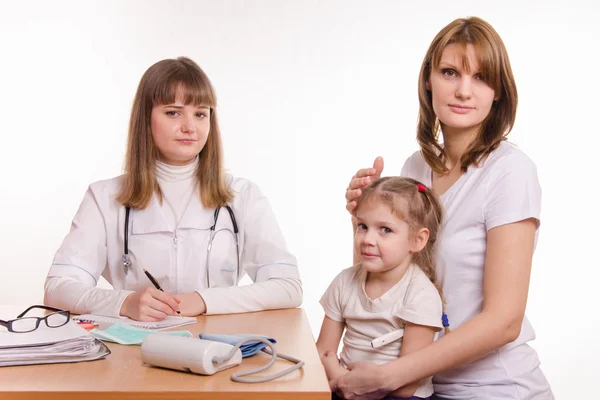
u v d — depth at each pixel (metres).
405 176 1.77
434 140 1.67
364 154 4.03
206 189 1.82
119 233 1.81
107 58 4.05
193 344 1.13
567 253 3.94
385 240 1.52
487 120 1.59
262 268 1.80
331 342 1.64
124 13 4.05
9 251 4.07
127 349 1.28
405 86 4.02
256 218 1.86
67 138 4.08
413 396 1.47
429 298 1.50
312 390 1.06
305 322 1.54
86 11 4.05
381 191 1.55
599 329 3.89
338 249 4.03
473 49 1.51
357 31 4.01
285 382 1.10
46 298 1.67
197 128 1.73
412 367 1.38
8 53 4.05
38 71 4.06
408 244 1.54
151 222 1.79
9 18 4.04
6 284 4.07
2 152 4.06
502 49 1.53
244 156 4.02
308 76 4.01
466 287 1.53
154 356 1.15
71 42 4.05
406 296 1.52
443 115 1.56
